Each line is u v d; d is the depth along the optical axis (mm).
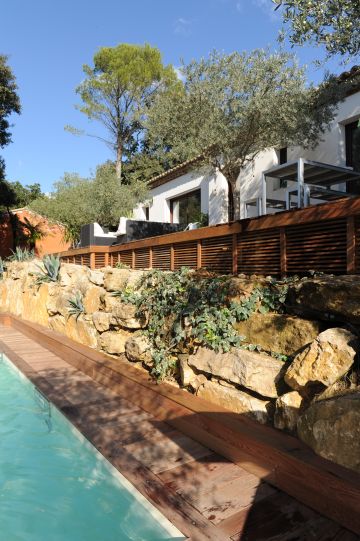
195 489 2498
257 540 2012
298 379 2758
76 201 16391
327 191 6504
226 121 6297
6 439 3701
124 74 19719
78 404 4105
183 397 3594
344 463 2195
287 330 3225
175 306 4434
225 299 3947
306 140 7820
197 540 2053
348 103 7797
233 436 2811
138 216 16766
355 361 2578
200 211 13320
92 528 2422
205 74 6199
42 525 2471
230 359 3459
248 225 4609
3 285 11875
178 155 6746
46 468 3143
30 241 20469
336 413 2277
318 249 3820
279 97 6020
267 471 2539
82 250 9633
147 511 2410
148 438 3271
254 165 10062
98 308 6234
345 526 2045
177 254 6191
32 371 5469
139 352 4656
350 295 2768
